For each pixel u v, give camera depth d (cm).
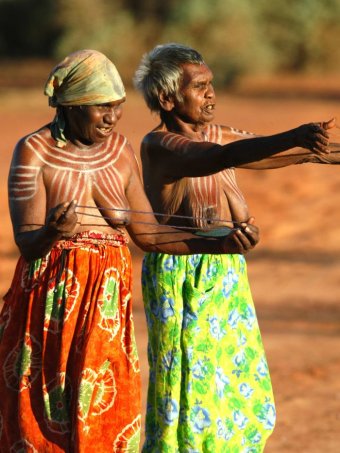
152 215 977
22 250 895
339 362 1906
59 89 903
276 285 2767
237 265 1070
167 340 1056
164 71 1055
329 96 7888
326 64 10212
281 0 10106
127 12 9569
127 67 9394
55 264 912
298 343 2083
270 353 1992
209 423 1048
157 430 1066
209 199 1070
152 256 1070
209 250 971
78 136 921
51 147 919
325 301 2578
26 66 11194
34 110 7319
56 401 906
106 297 916
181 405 1054
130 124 6050
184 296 1057
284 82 9394
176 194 1066
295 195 3994
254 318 1082
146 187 1084
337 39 10194
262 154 945
